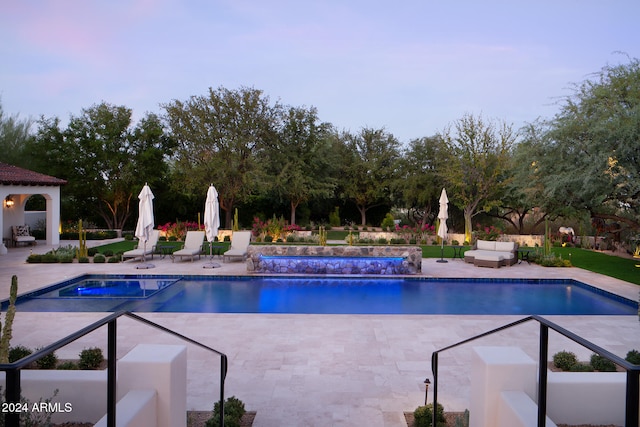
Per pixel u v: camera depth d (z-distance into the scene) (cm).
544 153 1570
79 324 835
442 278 1368
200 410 495
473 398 387
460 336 782
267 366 633
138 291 1203
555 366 611
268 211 3338
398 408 505
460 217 3219
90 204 2784
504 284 1345
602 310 1045
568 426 407
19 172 2072
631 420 181
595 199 1479
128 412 303
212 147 2877
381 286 1307
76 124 2666
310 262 1432
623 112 1355
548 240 1775
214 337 769
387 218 2956
